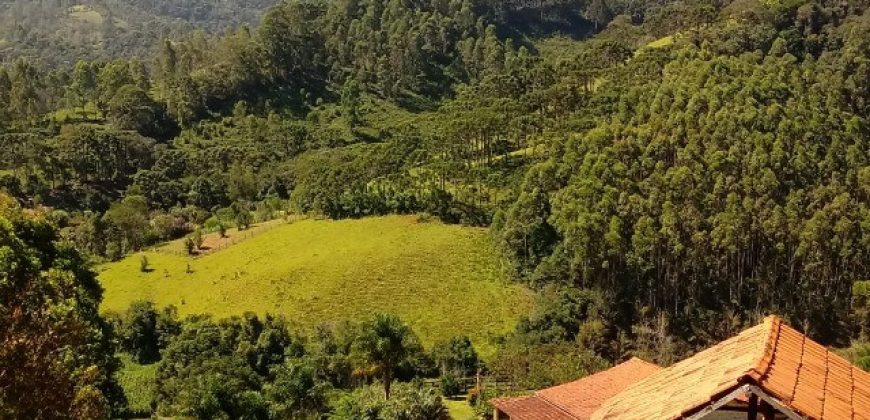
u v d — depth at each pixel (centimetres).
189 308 7975
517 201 8194
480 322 7238
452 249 8469
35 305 1711
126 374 6612
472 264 8175
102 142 12756
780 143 7538
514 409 3522
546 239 7838
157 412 5744
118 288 8575
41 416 1596
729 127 7850
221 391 4125
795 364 1337
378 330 4962
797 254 7012
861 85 9844
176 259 9325
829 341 7000
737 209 7175
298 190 10894
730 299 7231
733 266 7256
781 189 7381
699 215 7212
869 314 6856
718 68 9212
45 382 1602
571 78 11994
